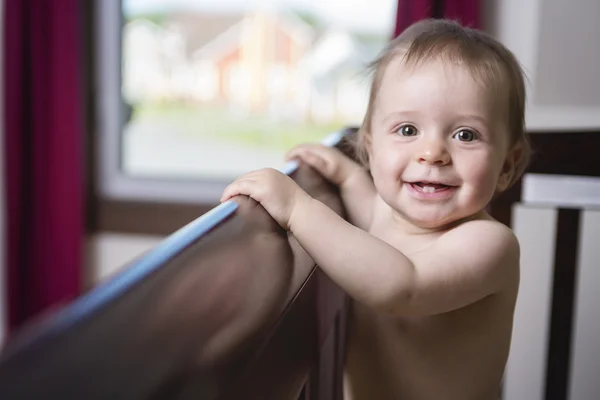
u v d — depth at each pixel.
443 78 0.64
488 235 0.63
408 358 0.72
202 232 0.35
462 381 0.71
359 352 0.75
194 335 0.26
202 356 0.26
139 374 0.22
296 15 1.91
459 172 0.63
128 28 2.00
